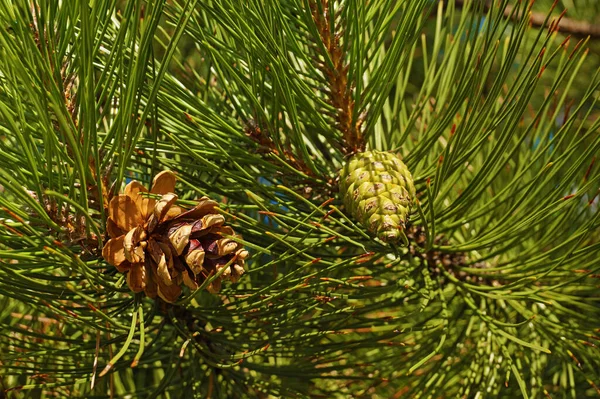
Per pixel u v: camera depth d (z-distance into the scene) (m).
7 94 0.62
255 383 0.73
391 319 0.69
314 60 0.69
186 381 0.73
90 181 0.62
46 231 0.63
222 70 0.70
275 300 0.66
